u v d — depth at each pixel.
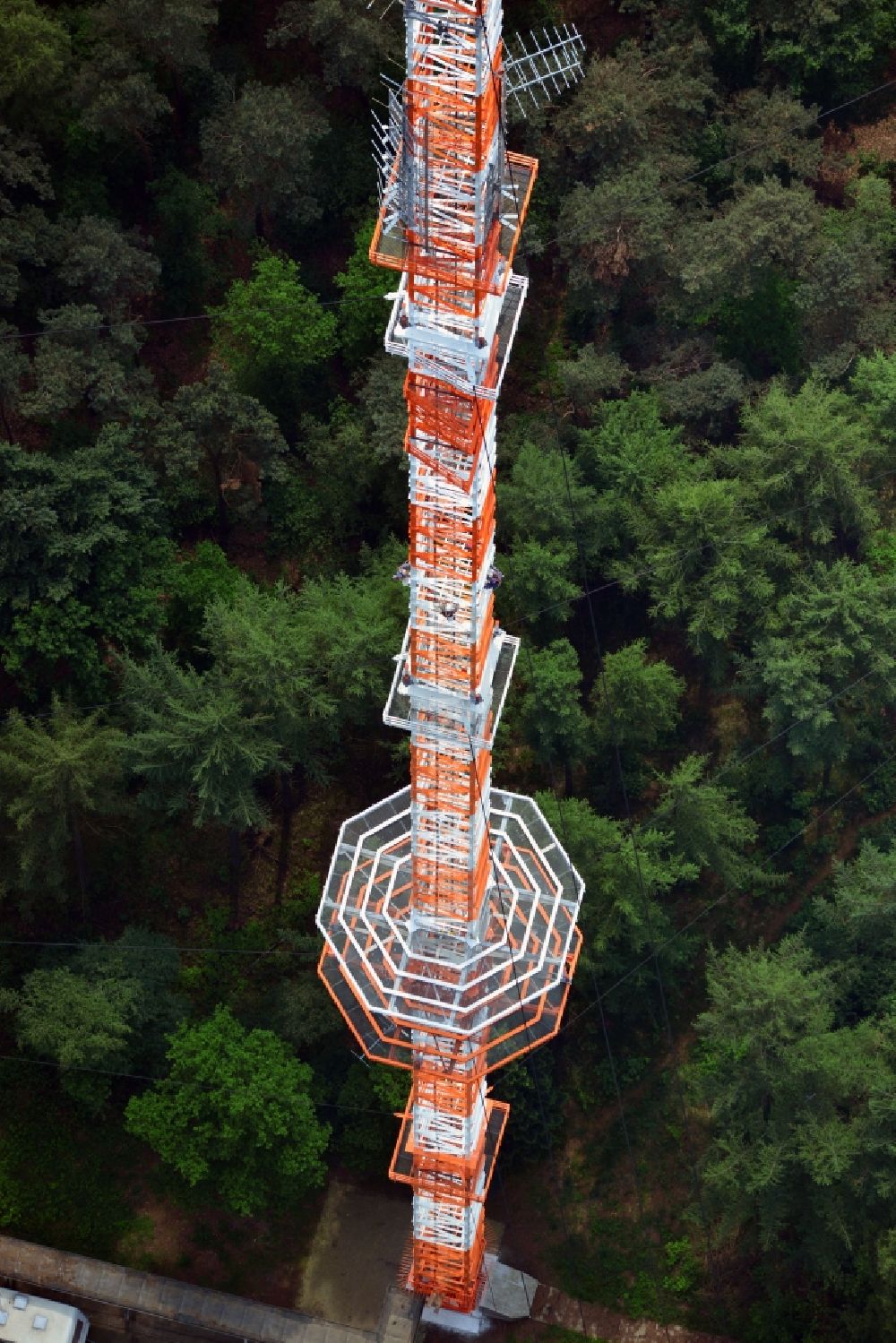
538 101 134.38
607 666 131.12
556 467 133.12
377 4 134.12
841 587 130.00
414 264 84.25
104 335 132.62
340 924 109.44
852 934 129.25
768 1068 122.81
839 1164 118.88
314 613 126.88
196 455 131.12
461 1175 117.75
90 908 133.00
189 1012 130.50
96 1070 126.56
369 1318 130.62
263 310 133.12
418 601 93.94
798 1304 130.38
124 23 131.62
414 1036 108.88
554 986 110.19
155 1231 131.25
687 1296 132.00
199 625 132.25
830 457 130.50
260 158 133.50
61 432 133.75
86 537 123.44
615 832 127.69
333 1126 131.75
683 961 133.62
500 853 111.44
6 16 128.88
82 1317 128.38
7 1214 130.12
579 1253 132.75
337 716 127.31
